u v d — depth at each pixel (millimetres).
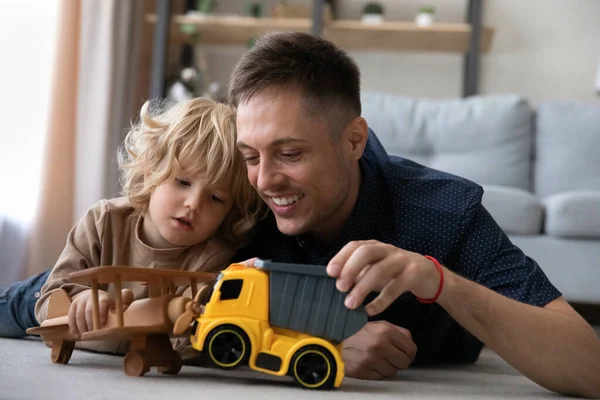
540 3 3799
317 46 1117
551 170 3062
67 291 1171
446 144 3078
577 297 2525
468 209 1243
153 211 1288
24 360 1110
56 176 2721
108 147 2902
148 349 969
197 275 997
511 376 1376
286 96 1060
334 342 942
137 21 3359
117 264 1305
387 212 1278
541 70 3801
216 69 3875
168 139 1269
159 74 3436
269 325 941
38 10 2605
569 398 1020
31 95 2584
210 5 3707
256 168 1113
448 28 3525
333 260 928
